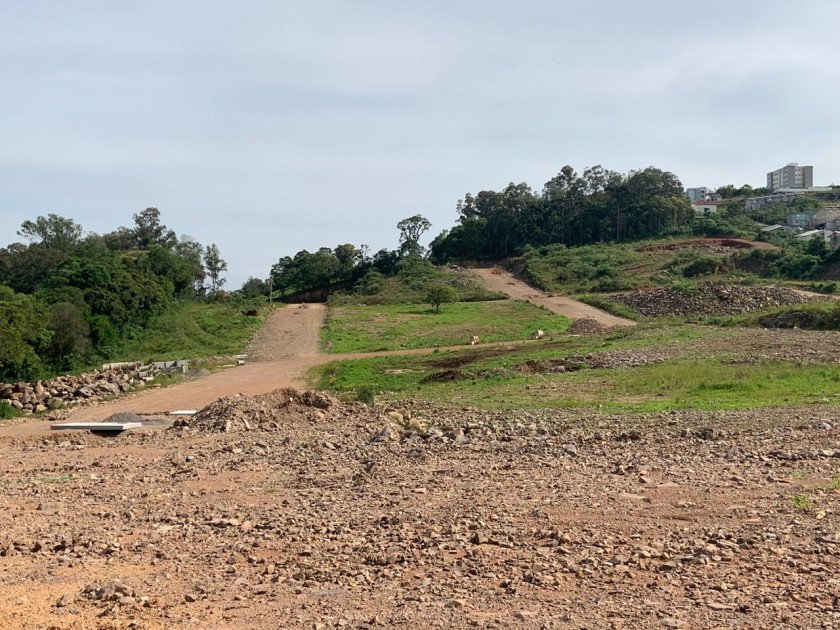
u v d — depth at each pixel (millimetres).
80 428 24578
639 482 12305
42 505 12328
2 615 7402
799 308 48500
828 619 6699
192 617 7273
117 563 9180
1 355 38094
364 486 12906
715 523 9789
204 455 16734
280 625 7004
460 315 69812
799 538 9039
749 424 18141
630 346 40531
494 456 15391
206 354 54750
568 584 7836
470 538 9492
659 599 7328
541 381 31000
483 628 6754
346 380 37031
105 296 59875
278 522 10727
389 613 7203
